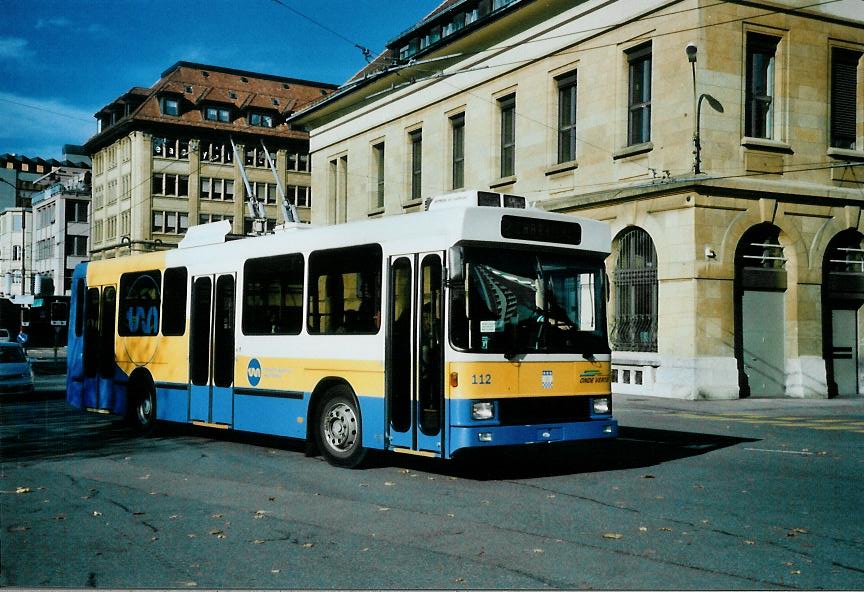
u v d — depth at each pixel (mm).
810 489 9172
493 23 28516
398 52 37438
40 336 71375
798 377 22500
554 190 26562
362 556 6570
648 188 22562
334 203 40406
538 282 10016
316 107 40094
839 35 23719
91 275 16641
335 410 11117
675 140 22234
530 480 9938
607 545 6840
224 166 71938
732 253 21859
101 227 77250
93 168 79625
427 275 9828
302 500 8836
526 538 7094
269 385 12133
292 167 74375
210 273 13508
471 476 10281
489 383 9430
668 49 22500
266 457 12141
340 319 11031
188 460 11875
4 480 10258
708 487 9320
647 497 8789
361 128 37469
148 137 69250
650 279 23109
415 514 8094
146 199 69062
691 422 16438
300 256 11797
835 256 23844
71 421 17812
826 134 23500
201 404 13492
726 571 6074
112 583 5941
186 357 13875
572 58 25891
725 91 22047
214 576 6074
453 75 31219
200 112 71438
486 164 29562
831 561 6320
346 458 10914
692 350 21375
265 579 5984
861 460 11266
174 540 7164
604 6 24625
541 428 9703
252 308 12602
